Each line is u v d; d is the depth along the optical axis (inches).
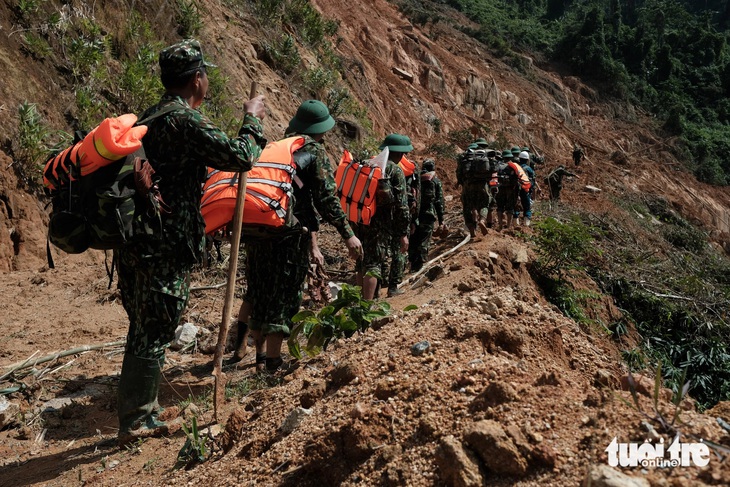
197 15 556.4
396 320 169.3
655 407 91.0
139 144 133.6
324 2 1418.6
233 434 133.6
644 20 3038.9
